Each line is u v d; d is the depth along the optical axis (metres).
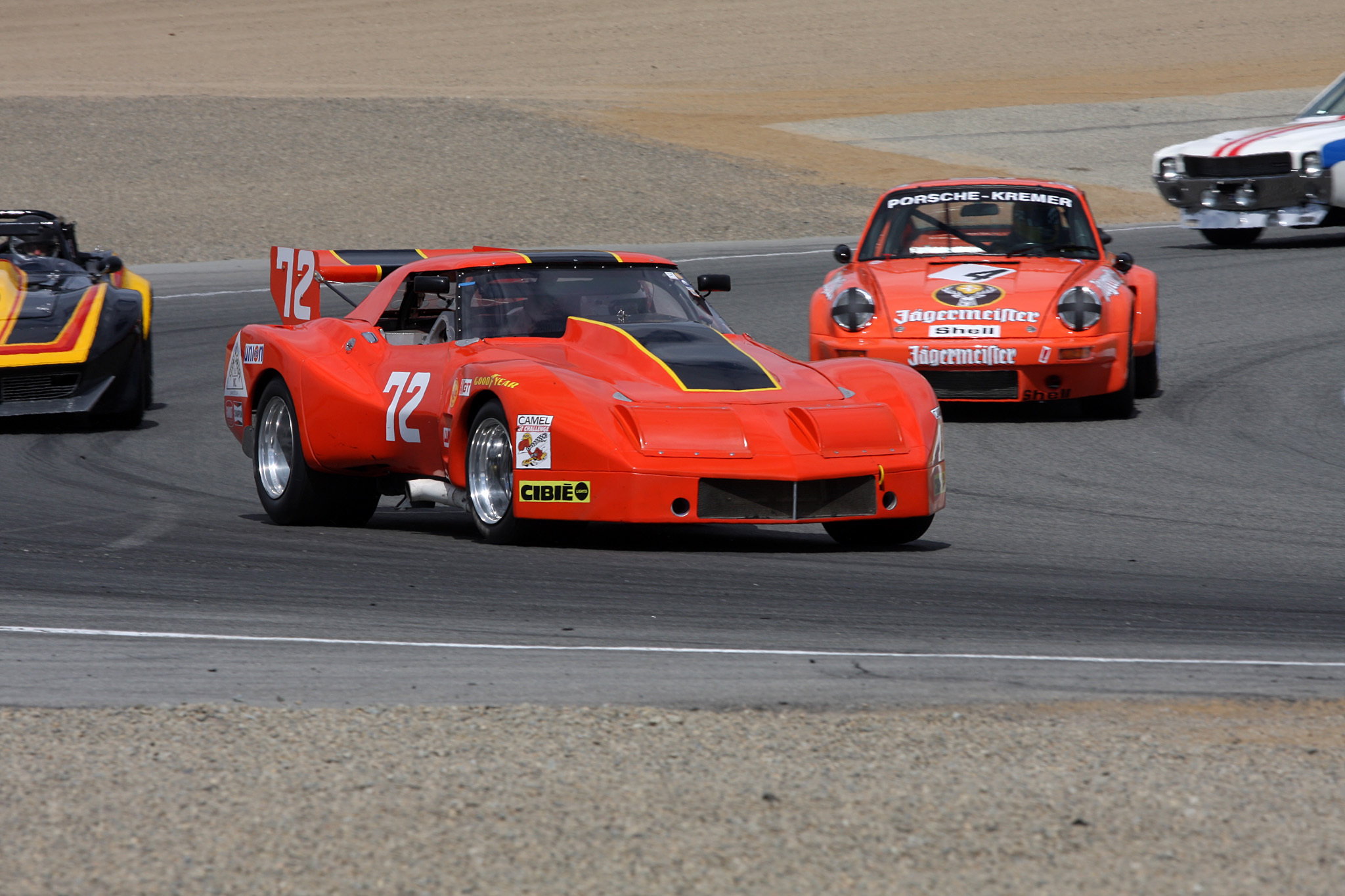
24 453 33.81
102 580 21.45
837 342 35.09
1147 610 19.88
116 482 30.67
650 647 17.52
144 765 12.84
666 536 24.81
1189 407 36.84
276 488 27.20
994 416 36.88
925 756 13.22
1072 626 18.91
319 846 11.02
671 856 10.87
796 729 14.04
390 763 12.90
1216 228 62.91
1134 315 37.16
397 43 171.00
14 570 22.08
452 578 21.39
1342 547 24.20
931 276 36.12
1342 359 41.78
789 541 24.70
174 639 17.88
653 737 13.73
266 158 95.44
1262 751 13.55
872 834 11.32
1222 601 20.50
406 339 27.28
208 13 191.88
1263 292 52.75
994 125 116.88
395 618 19.00
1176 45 163.50
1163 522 26.23
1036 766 12.96
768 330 47.75
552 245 73.38
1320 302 50.56
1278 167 60.28
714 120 116.56
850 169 97.69
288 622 18.78
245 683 15.87
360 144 99.94
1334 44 159.50
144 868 10.65
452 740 13.57
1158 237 69.19
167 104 113.00
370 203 83.12
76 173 90.44
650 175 92.25
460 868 10.65
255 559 23.05
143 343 38.41
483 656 17.06
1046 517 26.77
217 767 12.78
